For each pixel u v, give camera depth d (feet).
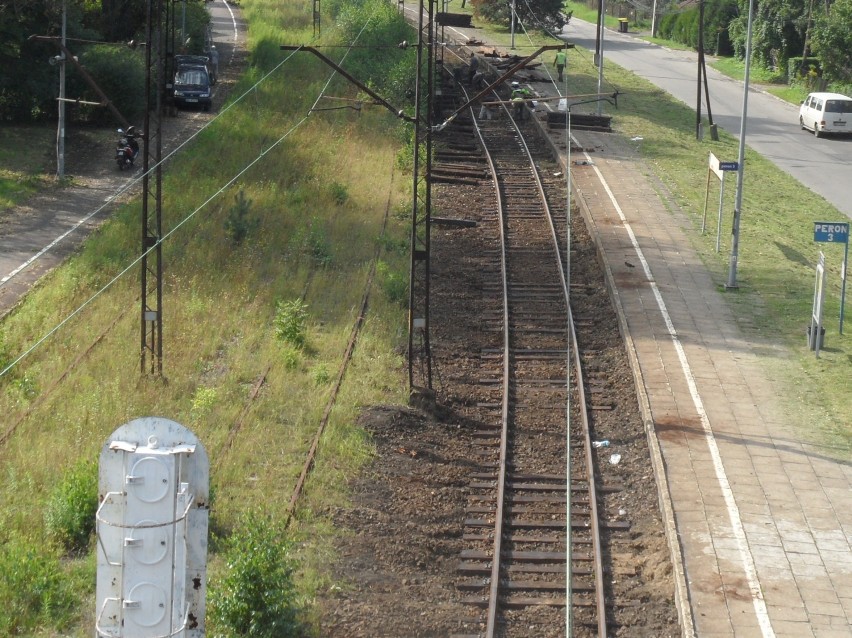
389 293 84.64
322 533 49.85
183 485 27.09
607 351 75.61
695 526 51.67
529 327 80.18
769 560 48.85
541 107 159.84
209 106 154.51
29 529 48.73
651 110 168.96
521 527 52.70
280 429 60.64
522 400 68.33
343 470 56.29
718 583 46.88
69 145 131.64
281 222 101.45
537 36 241.35
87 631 41.06
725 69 224.53
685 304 83.82
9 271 86.89
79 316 76.23
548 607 45.80
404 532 51.42
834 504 54.24
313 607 43.50
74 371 66.64
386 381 69.41
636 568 49.08
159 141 68.08
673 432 62.08
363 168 124.57
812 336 75.00
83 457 53.98
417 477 57.31
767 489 55.57
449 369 72.64
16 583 43.19
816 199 124.57
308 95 157.79
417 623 43.75
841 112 158.92
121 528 26.84
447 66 180.96
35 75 134.31
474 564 49.29
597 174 124.36
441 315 82.17
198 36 183.62
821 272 73.77
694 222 107.14
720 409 65.31
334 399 64.95
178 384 66.03
